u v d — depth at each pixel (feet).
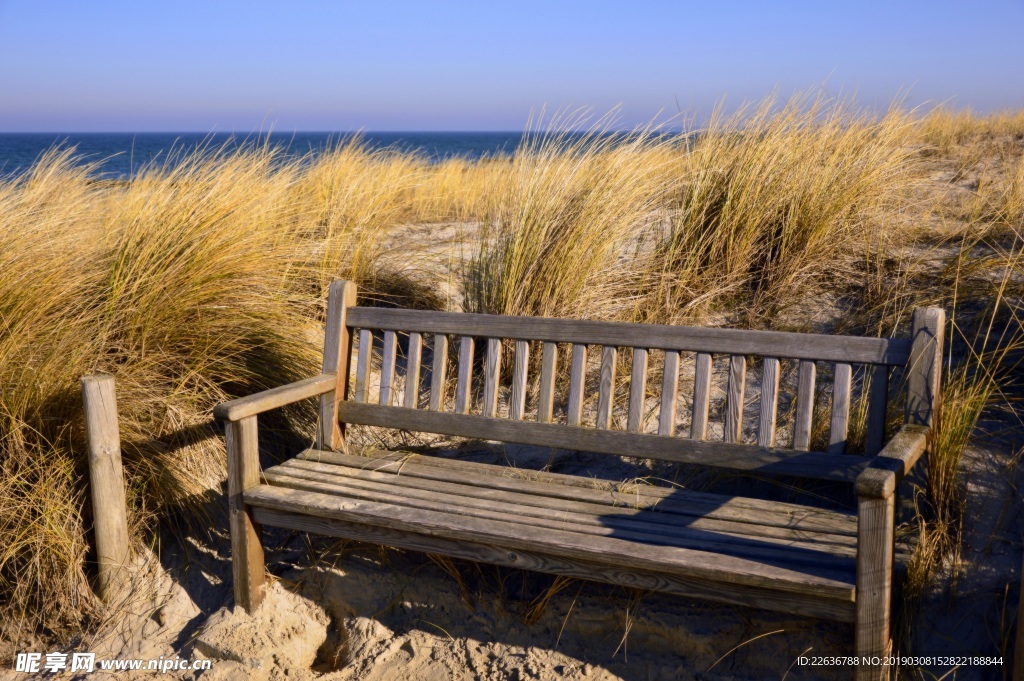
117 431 9.46
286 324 12.54
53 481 9.68
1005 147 26.84
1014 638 7.53
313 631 9.44
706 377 9.21
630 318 13.35
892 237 15.23
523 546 7.77
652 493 8.97
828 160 14.92
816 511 8.36
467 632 8.96
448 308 14.84
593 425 11.64
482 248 14.53
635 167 13.96
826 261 14.28
